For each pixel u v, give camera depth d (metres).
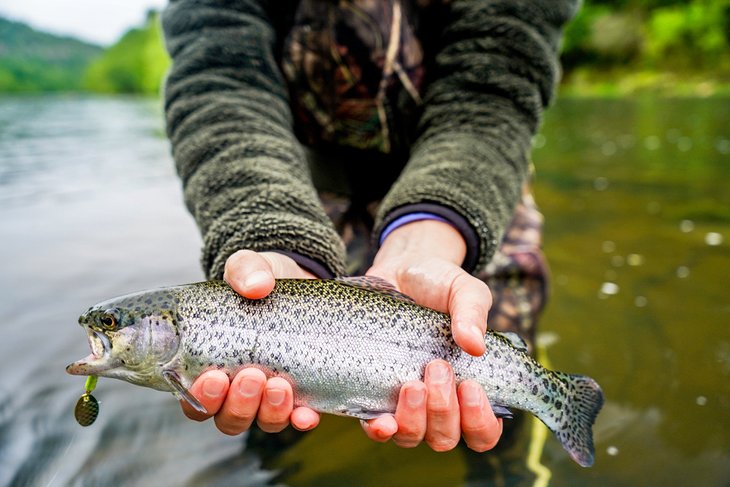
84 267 0.78
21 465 0.41
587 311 0.64
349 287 0.33
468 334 0.29
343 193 0.53
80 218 1.01
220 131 0.40
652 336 0.59
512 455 0.43
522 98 0.44
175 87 0.44
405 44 0.47
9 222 0.98
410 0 0.47
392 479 0.41
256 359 0.32
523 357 0.35
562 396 0.36
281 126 0.43
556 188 1.26
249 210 0.36
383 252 0.38
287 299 0.32
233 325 0.32
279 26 0.49
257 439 0.45
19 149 1.85
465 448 0.44
